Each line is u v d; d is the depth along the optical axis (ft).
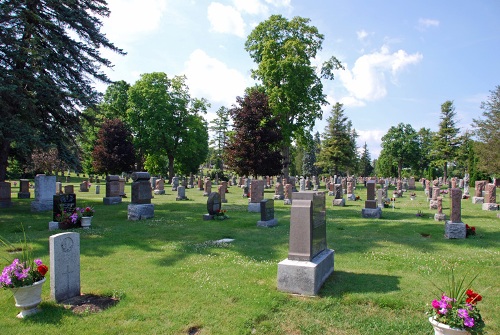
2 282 20.74
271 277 28.17
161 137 183.21
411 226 52.75
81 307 22.54
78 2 78.23
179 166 219.00
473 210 77.82
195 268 30.76
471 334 16.49
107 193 83.61
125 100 198.39
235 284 26.55
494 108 139.54
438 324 16.99
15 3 65.98
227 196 113.39
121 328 19.89
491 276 28.84
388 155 279.08
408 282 26.84
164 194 119.03
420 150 285.84
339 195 89.51
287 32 144.46
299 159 333.42
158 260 33.53
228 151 143.84
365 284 26.30
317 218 27.45
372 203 65.77
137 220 58.44
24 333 19.20
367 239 43.47
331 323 20.62
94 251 36.94
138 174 60.39
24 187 95.35
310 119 147.95
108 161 174.19
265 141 139.85
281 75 136.77
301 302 23.18
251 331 19.84
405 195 126.52
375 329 19.93
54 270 23.17
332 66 148.36
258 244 40.45
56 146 74.69
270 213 54.60
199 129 202.28
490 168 137.59
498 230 49.49
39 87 68.28
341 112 221.46
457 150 213.46
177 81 193.47
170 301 23.56
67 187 101.04
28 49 65.26
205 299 23.81
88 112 86.12
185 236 45.14
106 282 27.04
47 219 57.93
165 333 19.52
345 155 223.30
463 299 18.12
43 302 22.86
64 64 75.41
